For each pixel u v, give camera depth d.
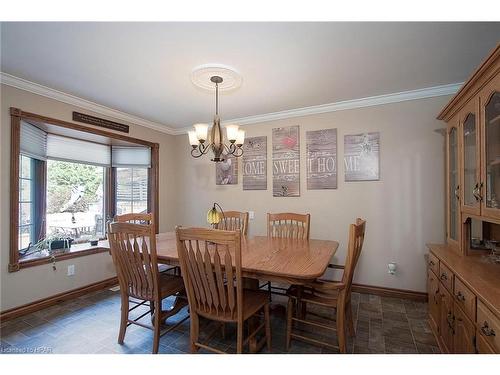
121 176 3.71
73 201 3.25
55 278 2.64
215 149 2.26
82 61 1.99
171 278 2.14
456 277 1.49
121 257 1.86
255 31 1.61
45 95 2.54
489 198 1.48
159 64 2.03
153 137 3.80
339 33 1.64
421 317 2.29
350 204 2.95
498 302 1.07
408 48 1.82
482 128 1.50
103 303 2.66
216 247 1.50
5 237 2.27
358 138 2.91
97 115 3.03
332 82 2.40
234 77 2.25
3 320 2.24
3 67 2.09
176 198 4.13
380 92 2.66
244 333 2.04
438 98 2.58
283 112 3.25
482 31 1.62
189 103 2.95
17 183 2.34
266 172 3.42
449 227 2.12
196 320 1.66
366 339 1.95
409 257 2.69
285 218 2.71
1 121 2.24
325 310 2.46
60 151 3.02
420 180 2.66
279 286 3.12
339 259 2.99
